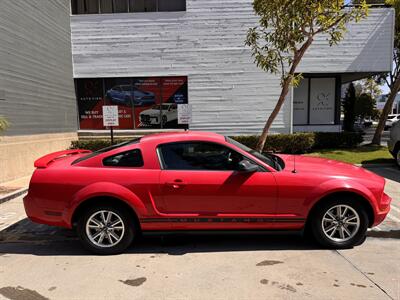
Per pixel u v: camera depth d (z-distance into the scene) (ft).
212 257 13.43
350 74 45.39
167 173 13.53
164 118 41.88
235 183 13.44
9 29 28.22
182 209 13.56
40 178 13.67
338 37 26.08
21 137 29.84
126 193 13.29
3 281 11.73
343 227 13.88
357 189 13.41
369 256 13.33
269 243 14.83
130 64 41.01
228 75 40.81
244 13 39.88
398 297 10.28
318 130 46.06
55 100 36.63
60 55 37.93
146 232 13.82
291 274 11.85
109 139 41.32
